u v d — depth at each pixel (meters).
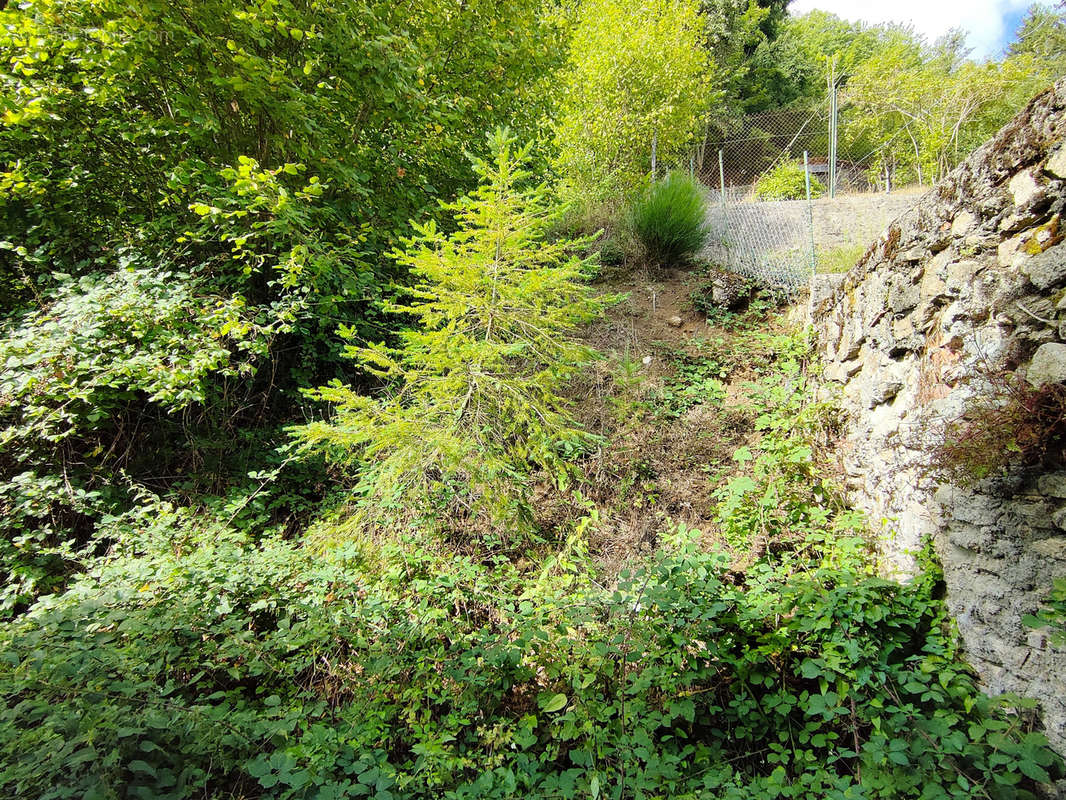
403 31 4.14
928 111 8.22
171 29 3.43
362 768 1.85
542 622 2.49
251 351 3.83
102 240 4.33
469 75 4.93
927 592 2.20
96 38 3.39
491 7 4.67
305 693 2.42
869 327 3.12
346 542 3.11
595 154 8.57
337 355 4.40
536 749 2.25
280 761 1.73
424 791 1.93
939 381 2.35
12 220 4.18
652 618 2.29
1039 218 1.89
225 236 3.78
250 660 2.42
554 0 7.72
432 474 3.28
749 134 10.79
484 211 2.60
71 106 3.85
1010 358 1.90
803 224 6.29
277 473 3.77
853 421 3.26
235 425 4.27
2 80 3.58
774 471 3.30
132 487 3.46
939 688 1.87
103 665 1.93
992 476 1.89
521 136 5.51
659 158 9.55
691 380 4.66
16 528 3.18
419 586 2.79
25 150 4.09
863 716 1.91
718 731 2.15
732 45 17.88
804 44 20.44
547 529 3.49
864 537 2.81
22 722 1.68
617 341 5.10
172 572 2.65
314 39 3.71
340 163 4.15
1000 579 1.88
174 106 3.99
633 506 3.63
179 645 2.43
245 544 3.31
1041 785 1.63
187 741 1.83
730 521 3.12
